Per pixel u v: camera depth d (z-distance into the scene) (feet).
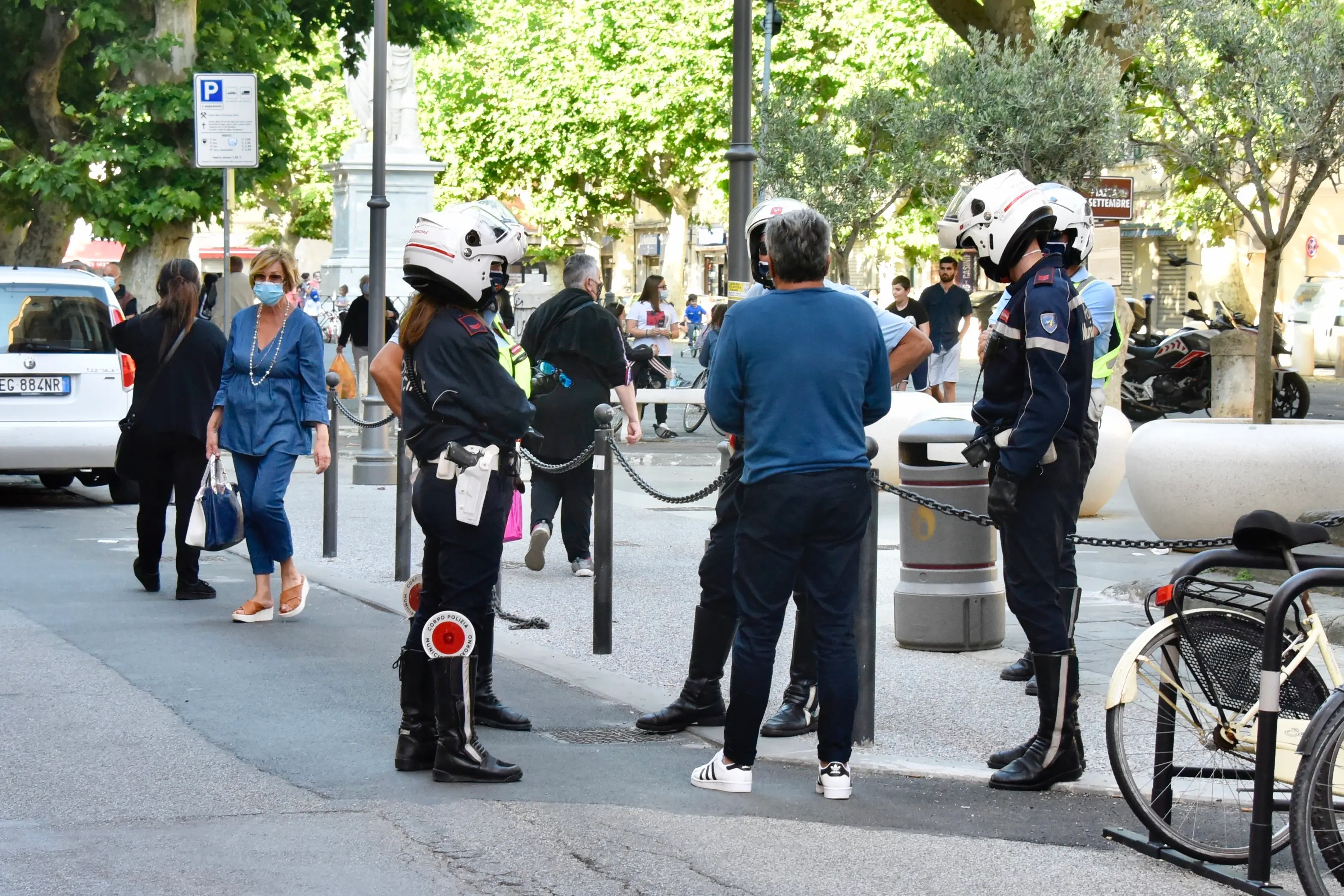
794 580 25.27
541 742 28.86
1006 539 25.84
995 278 26.30
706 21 174.19
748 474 25.00
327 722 29.73
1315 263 178.60
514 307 103.30
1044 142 66.54
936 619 36.11
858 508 24.99
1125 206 63.00
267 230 287.28
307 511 60.29
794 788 26.00
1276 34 50.96
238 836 22.79
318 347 39.91
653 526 58.13
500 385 25.45
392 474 69.36
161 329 42.75
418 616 26.53
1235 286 169.68
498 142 204.85
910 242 175.42
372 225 72.18
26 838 22.56
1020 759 26.04
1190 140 53.42
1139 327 113.60
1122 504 63.72
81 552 51.42
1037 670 25.88
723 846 22.74
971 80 68.18
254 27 108.06
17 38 105.50
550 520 46.29
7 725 29.09
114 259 202.80
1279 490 46.57
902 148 80.64
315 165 243.40
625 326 95.45
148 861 21.58
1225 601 22.99
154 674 33.53
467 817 23.82
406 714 26.53
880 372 25.66
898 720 30.32
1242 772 22.67
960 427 35.68
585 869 21.58
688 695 29.58
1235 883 21.39
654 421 100.63
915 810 24.72
